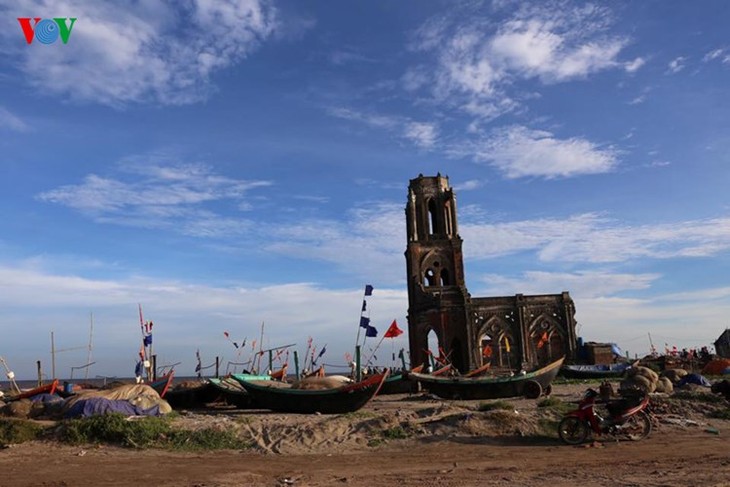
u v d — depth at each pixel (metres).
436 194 75.69
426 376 38.16
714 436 19.52
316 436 19.47
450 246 72.94
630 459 16.19
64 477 14.99
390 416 21.12
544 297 68.38
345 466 16.09
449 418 20.98
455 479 14.15
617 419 18.80
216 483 14.19
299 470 15.65
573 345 67.06
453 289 69.81
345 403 28.16
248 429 20.31
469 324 67.19
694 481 13.18
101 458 17.41
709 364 55.62
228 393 32.44
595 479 13.74
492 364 66.62
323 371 52.84
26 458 17.38
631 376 31.20
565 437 18.78
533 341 67.19
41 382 53.81
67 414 23.52
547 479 13.87
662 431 20.38
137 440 19.08
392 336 44.34
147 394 26.89
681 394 26.66
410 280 72.94
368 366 51.53
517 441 19.11
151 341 49.22
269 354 51.47
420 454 17.58
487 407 23.59
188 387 36.47
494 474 14.65
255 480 14.51
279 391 28.97
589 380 53.47
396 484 13.72
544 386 36.88
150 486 14.00
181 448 18.64
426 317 68.88
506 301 68.19
